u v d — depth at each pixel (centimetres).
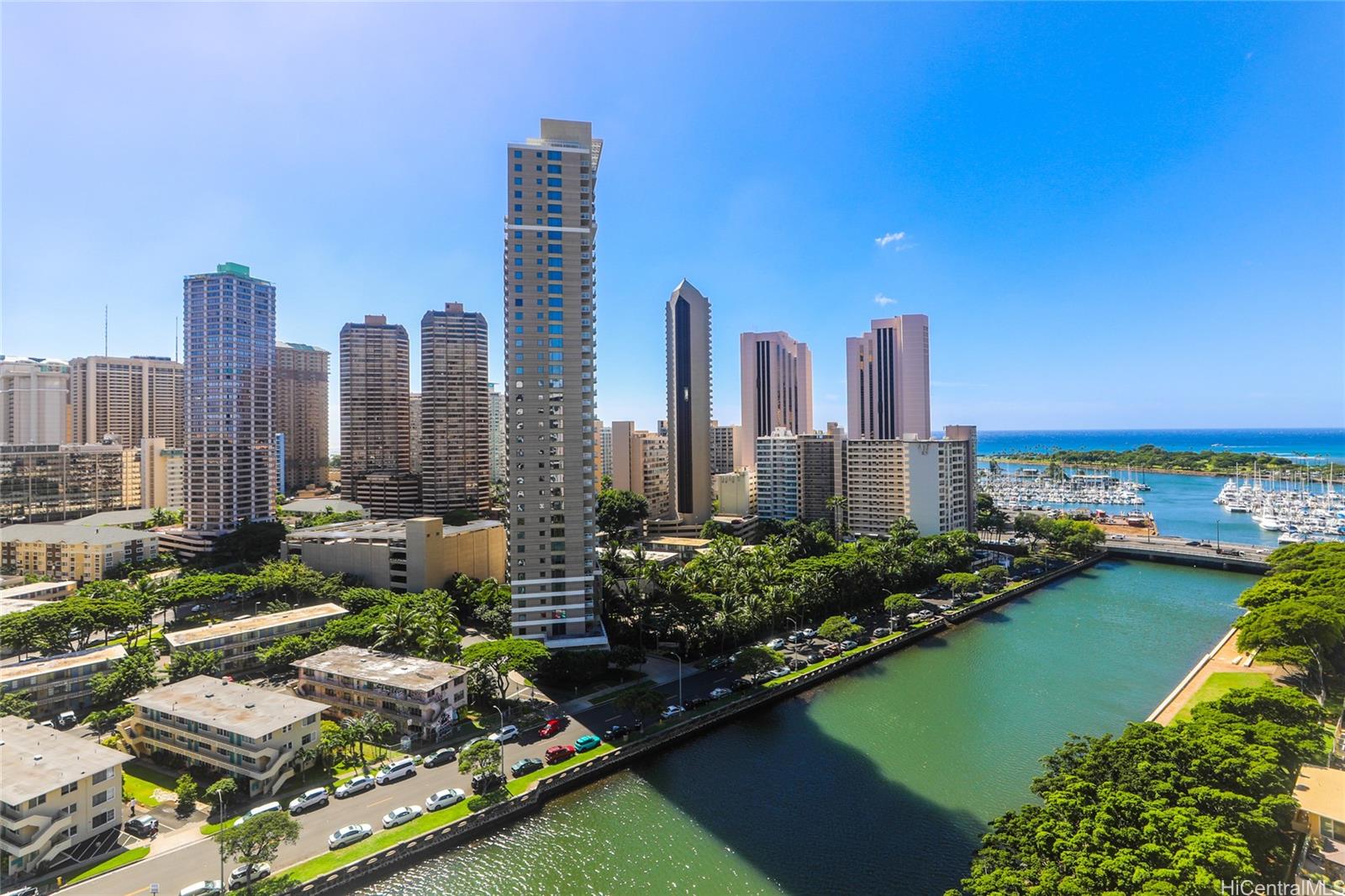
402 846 6975
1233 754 6644
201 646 11556
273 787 7862
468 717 9888
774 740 9712
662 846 7331
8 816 6544
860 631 13150
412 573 15888
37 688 10012
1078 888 5031
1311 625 9912
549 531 12656
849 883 6725
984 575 17375
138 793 7925
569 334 12812
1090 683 11712
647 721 9850
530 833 7544
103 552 18562
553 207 12838
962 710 10631
